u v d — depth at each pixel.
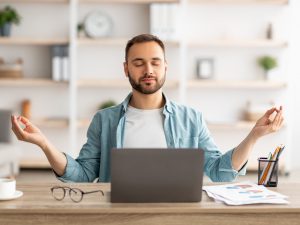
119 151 1.74
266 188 1.98
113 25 5.53
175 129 2.28
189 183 1.76
